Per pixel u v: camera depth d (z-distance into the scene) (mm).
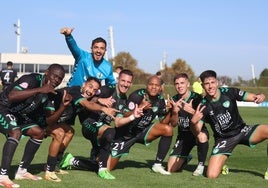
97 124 7145
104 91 7441
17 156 8766
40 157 8758
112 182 6430
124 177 6891
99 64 8156
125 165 8219
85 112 7402
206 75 7098
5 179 5871
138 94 7402
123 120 6922
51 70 6062
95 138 7133
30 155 6465
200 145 7277
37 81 6164
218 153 7215
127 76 7418
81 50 8094
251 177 7156
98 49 7984
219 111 7168
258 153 10320
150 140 7660
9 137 6000
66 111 6965
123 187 6062
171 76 47875
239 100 7254
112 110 6664
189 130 7625
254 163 8938
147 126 7672
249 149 10914
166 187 6156
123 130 7480
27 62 57031
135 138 7664
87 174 7090
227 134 7281
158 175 7172
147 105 7164
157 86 7355
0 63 57000
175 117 7453
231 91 7254
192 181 6691
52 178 6414
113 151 7500
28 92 5855
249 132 7309
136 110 6848
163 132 7410
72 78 8273
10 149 5926
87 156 9180
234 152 10422
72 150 10086
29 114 6422
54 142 6492
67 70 56469
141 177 6930
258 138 7238
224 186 6340
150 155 9727
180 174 7398
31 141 6445
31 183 6145
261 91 46281
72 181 6383
